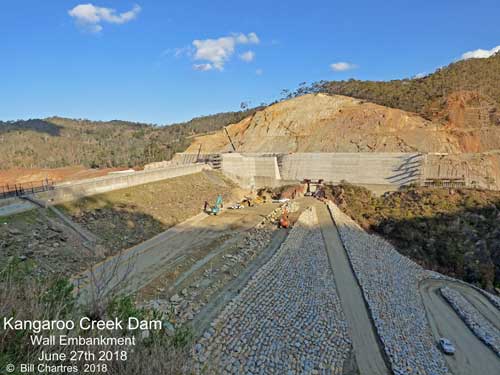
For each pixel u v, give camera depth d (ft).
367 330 83.46
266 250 111.34
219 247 107.55
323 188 212.43
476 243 155.74
